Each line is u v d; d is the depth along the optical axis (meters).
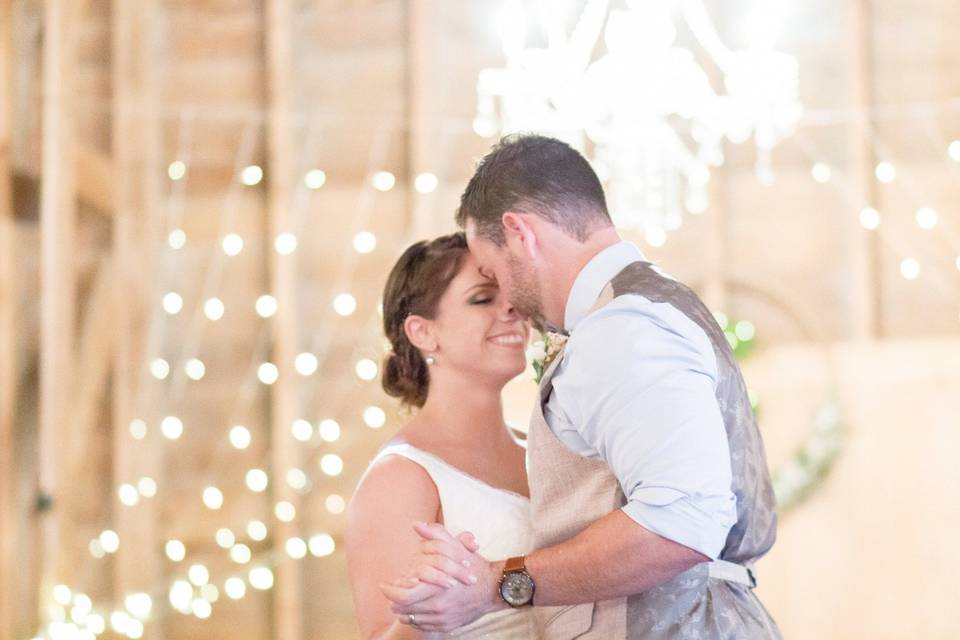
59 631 5.05
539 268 2.18
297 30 5.94
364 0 5.94
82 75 5.80
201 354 5.88
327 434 5.81
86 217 5.71
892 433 5.65
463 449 2.55
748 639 2.07
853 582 5.61
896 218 5.77
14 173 5.23
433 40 5.89
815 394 5.71
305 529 5.78
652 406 1.95
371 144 5.91
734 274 5.85
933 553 5.56
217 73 5.93
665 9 5.43
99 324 5.70
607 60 5.46
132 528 5.65
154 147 5.84
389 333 2.67
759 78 5.64
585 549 1.96
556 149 2.23
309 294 5.88
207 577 5.73
